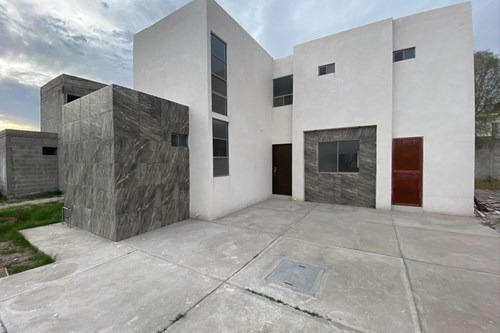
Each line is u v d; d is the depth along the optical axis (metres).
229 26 6.28
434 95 6.20
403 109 6.59
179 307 2.18
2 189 10.07
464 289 2.47
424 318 1.99
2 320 2.02
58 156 10.94
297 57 8.20
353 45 7.16
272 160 9.22
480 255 3.40
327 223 5.29
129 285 2.62
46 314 2.11
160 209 5.05
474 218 5.65
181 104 5.79
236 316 2.04
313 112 7.91
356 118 7.14
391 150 6.67
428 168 6.30
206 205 5.61
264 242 4.05
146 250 3.72
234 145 6.61
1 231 5.11
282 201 8.27
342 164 7.55
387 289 2.48
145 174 4.73
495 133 12.23
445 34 6.04
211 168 5.62
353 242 4.02
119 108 4.21
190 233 4.60
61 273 2.95
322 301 2.27
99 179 4.48
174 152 5.43
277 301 2.27
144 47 6.85
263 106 8.40
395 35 6.67
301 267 3.05
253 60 7.64
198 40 5.51
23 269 3.14
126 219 4.33
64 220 5.63
